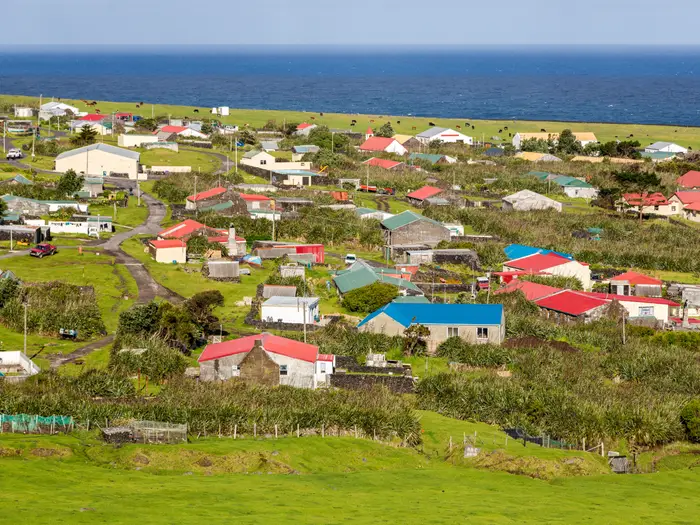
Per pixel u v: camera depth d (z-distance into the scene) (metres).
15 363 102.00
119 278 140.25
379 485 75.50
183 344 111.75
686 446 90.69
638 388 102.69
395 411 90.44
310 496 71.12
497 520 67.31
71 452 79.06
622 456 87.50
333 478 76.69
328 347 111.31
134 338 109.00
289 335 116.62
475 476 79.69
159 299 130.88
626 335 123.62
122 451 79.75
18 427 83.69
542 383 102.00
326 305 132.25
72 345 110.88
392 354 112.69
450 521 66.50
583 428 89.94
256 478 75.75
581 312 130.25
